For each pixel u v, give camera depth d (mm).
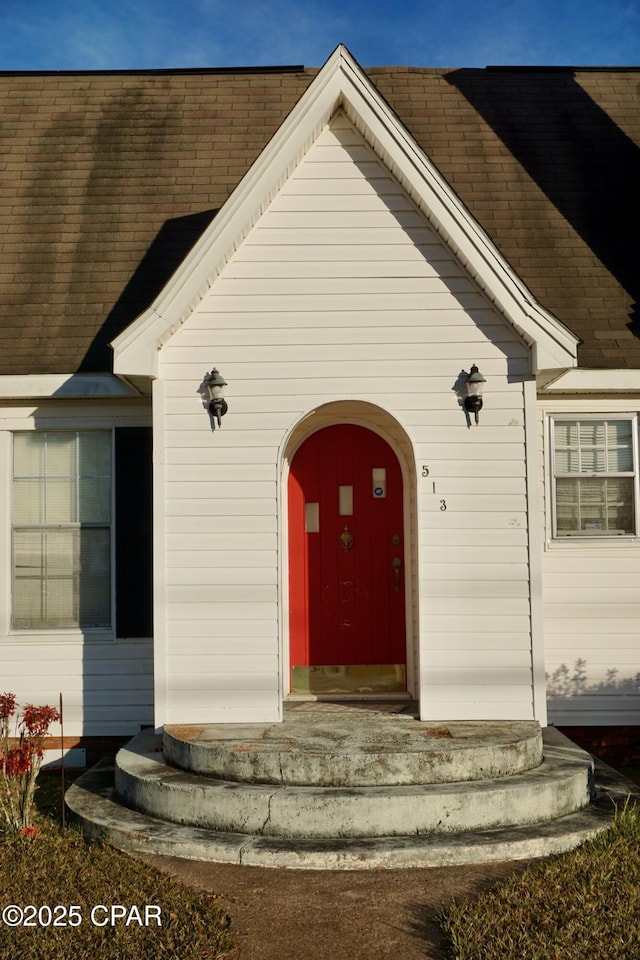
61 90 12055
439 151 11164
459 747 6719
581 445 9359
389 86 12008
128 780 7004
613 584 9195
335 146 7949
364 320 7883
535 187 10766
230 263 7910
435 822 6309
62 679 9164
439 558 7707
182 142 11273
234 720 7641
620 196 10695
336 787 6555
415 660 8867
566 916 4949
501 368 7836
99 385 8961
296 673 9078
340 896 5527
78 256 10055
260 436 7836
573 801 6793
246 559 7750
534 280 9750
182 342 7879
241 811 6387
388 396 7836
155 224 10352
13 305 9594
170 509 7793
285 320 7887
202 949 4711
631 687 9102
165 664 7684
